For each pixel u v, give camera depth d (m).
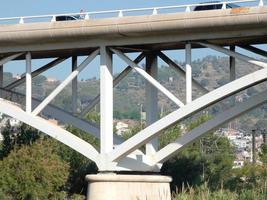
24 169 48.66
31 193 48.38
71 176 55.34
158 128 38.81
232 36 37.69
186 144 40.50
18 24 40.91
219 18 36.81
